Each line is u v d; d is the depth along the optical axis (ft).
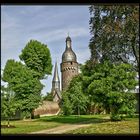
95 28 95.66
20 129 72.18
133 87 94.63
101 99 98.84
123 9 84.48
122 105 96.68
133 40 88.79
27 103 142.82
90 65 100.42
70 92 196.85
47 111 220.84
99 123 88.48
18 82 139.03
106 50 95.30
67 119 130.93
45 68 158.51
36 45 156.46
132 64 94.79
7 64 139.03
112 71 95.96
